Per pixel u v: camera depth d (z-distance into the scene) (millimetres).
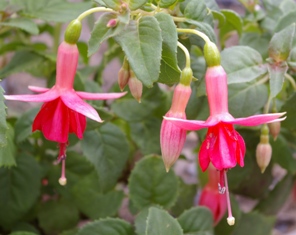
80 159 385
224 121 235
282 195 413
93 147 344
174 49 245
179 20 274
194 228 321
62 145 260
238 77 287
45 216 388
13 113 509
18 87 595
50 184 394
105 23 246
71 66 250
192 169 546
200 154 238
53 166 387
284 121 317
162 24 248
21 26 337
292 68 295
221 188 246
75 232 352
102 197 374
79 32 250
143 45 238
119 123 402
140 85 262
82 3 363
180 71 251
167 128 250
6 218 365
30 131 335
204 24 275
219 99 245
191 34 276
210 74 248
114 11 247
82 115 246
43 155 390
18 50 389
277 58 293
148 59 235
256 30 387
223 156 230
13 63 378
